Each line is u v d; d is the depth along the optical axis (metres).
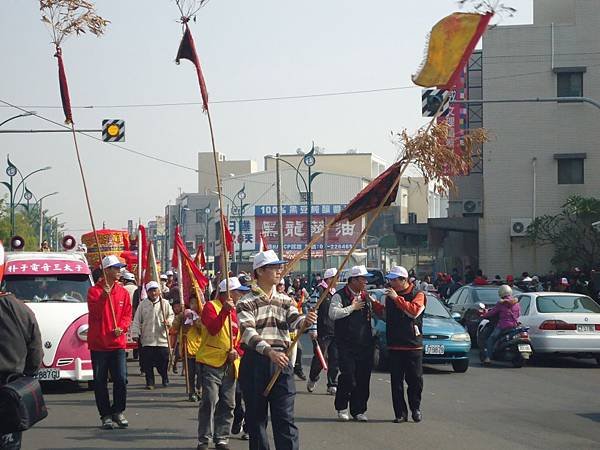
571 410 13.57
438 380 17.81
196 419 12.91
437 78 9.30
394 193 9.71
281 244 44.12
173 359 17.47
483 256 43.88
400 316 12.28
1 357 7.29
